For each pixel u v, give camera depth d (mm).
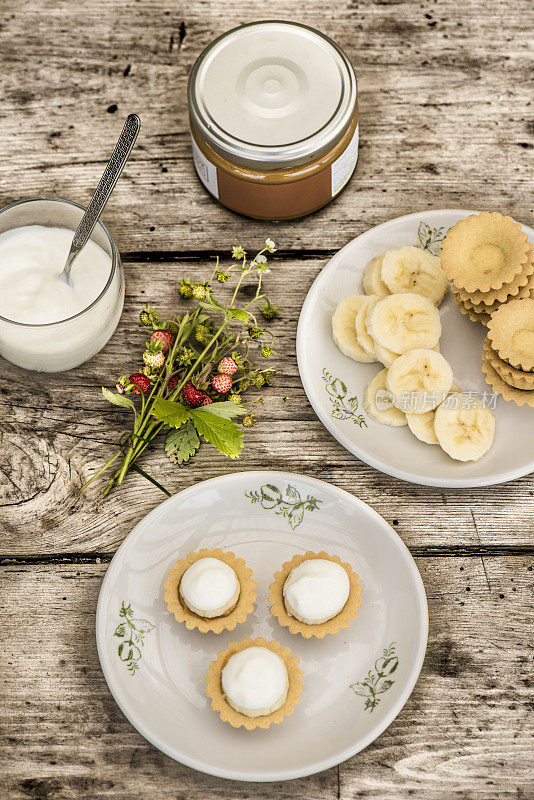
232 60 930
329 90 921
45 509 918
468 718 873
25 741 872
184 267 968
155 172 987
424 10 1021
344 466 924
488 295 913
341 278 944
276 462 925
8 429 935
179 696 866
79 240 898
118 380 934
